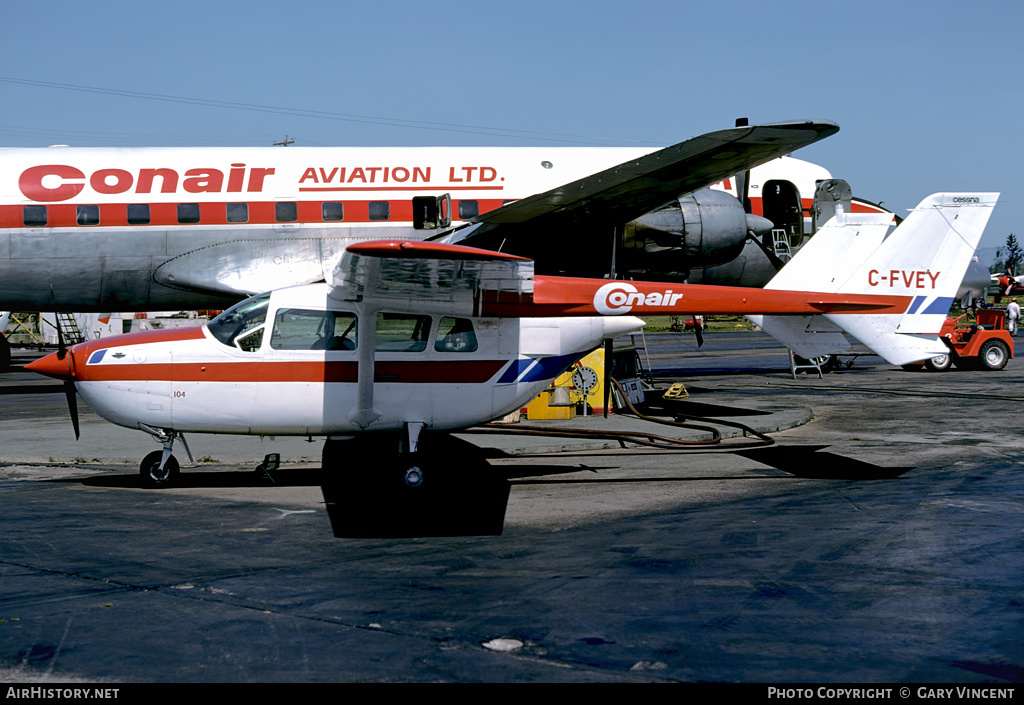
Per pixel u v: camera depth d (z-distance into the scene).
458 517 8.35
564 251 17.17
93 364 9.21
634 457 11.73
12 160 16.20
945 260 10.82
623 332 10.26
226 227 16.41
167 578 6.37
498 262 7.99
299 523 8.10
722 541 7.43
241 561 6.84
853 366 26.36
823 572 6.53
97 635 5.23
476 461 11.40
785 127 12.98
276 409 9.43
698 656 4.93
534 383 9.95
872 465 11.06
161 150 16.72
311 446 12.06
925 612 5.65
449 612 5.65
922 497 9.19
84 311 17.45
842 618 5.54
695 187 16.02
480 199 17.23
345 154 17.05
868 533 7.68
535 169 17.64
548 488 9.72
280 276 16.50
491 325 9.75
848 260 10.73
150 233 16.23
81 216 16.09
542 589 6.12
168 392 9.27
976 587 6.16
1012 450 12.13
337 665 4.79
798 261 10.68
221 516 8.38
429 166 17.19
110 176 16.27
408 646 5.07
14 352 37.88
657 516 8.38
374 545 7.34
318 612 5.65
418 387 9.55
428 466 10.97
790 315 10.72
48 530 7.80
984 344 24.73
